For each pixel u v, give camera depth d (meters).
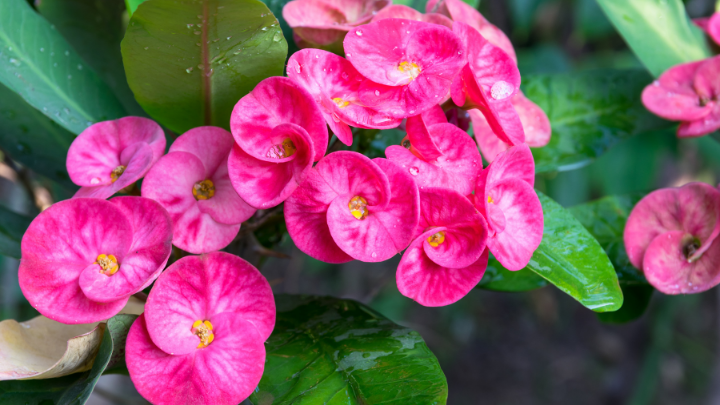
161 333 0.38
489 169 0.39
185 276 0.38
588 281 0.41
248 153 0.38
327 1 0.44
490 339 1.42
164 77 0.41
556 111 0.49
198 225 0.39
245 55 0.40
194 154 0.39
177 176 0.39
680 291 0.44
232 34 0.39
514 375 1.35
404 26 0.40
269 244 0.47
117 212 0.38
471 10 0.44
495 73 0.41
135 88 0.41
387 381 0.39
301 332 0.42
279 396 0.39
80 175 0.40
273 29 0.39
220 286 0.39
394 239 0.39
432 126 0.39
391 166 0.38
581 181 0.89
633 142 0.88
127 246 0.38
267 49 0.40
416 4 0.47
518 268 0.40
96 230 0.38
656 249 0.44
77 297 0.38
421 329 1.39
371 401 0.39
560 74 0.50
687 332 1.36
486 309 1.49
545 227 0.43
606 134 0.49
